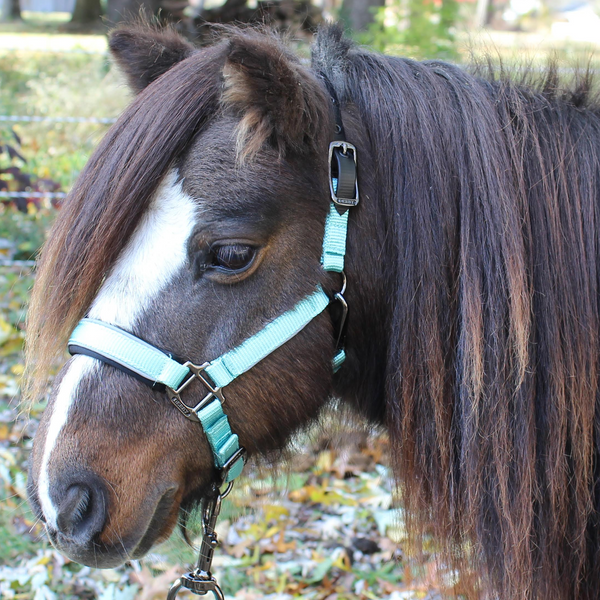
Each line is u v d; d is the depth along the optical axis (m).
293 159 1.41
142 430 1.38
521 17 13.08
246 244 1.36
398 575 2.58
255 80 1.31
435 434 1.51
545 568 1.53
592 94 1.68
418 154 1.50
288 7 5.52
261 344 1.41
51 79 7.16
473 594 1.62
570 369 1.48
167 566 2.46
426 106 1.52
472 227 1.48
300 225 1.42
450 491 1.53
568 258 1.50
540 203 1.50
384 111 1.53
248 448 1.53
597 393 1.53
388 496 2.94
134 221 1.34
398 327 1.51
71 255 1.33
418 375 1.51
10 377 3.62
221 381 1.40
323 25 1.69
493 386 1.46
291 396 1.48
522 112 1.56
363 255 1.52
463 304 1.46
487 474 1.49
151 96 1.39
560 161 1.53
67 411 1.36
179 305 1.36
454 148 1.50
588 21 11.93
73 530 1.35
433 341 1.48
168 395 1.38
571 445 1.52
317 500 3.01
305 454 3.23
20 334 3.94
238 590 2.52
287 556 2.72
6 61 7.99
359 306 1.55
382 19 5.60
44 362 1.37
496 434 1.46
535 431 1.49
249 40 1.29
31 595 2.39
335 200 1.46
